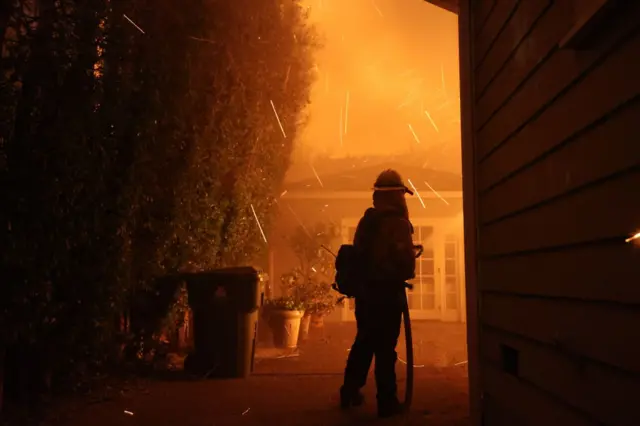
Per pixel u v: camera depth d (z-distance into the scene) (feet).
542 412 8.11
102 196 14.70
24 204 12.17
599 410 6.30
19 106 12.26
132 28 15.90
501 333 10.23
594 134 6.48
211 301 18.90
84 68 13.66
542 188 8.12
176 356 22.74
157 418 13.26
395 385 13.43
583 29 6.30
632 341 5.57
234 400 15.26
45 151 12.51
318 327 33.06
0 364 12.34
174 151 19.04
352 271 13.82
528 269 8.74
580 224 6.84
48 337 13.78
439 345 28.04
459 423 12.64
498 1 10.46
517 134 9.30
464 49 12.57
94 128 14.10
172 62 18.88
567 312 7.22
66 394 15.05
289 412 13.88
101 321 14.94
